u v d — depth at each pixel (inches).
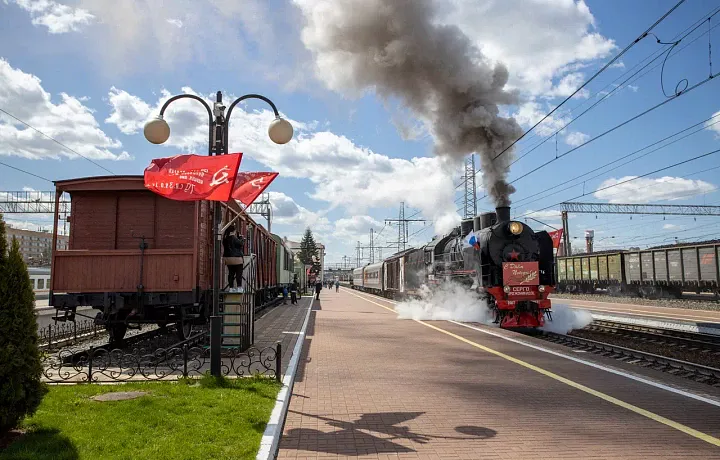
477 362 407.5
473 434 226.5
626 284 1441.9
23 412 203.9
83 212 471.5
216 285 328.2
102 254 452.1
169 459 180.2
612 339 596.4
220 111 362.6
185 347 329.4
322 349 479.2
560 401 283.4
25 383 204.5
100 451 187.3
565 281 1761.8
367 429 234.4
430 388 317.1
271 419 236.4
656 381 334.3
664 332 601.3
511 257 652.7
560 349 474.3
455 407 272.1
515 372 366.6
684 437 221.1
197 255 456.4
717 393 301.6
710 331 573.9
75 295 448.1
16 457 177.3
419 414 258.8
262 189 359.6
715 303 1102.4
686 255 1223.5
